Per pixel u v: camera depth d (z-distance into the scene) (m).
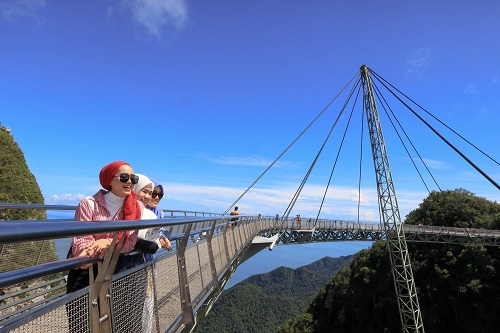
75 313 2.51
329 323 83.12
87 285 2.87
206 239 8.41
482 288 57.41
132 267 3.58
